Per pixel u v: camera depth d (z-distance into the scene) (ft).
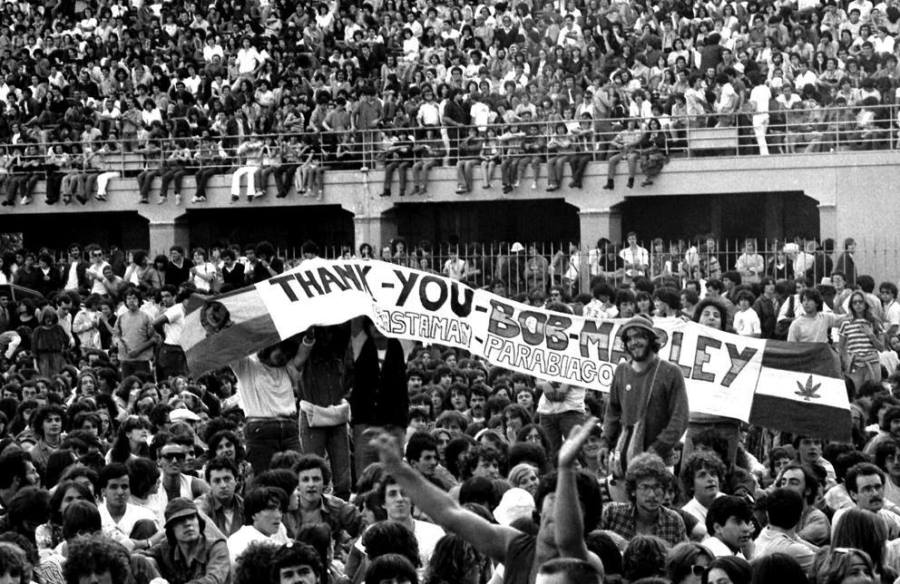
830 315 81.87
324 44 150.92
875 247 120.16
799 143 122.31
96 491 50.44
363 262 61.00
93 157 142.61
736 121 125.59
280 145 136.15
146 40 157.48
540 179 127.54
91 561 38.17
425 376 77.82
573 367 61.41
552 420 68.90
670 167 124.47
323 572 41.91
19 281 126.31
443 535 44.06
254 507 46.73
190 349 59.67
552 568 25.41
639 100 129.08
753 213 131.54
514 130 131.23
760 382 58.70
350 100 139.54
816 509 50.11
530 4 147.64
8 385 79.97
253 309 59.62
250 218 144.05
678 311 80.18
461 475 54.90
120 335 95.45
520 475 49.60
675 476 48.85
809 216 130.00
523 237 138.10
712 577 37.22
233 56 152.05
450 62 142.51
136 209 140.15
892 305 99.40
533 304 101.71
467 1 151.53
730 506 44.65
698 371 59.11
